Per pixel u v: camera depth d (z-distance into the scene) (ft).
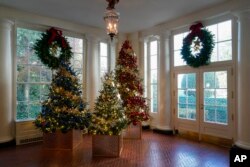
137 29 23.39
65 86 16.62
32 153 15.19
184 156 14.40
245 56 14.84
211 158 14.02
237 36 16.10
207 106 18.38
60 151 15.65
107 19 11.26
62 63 17.48
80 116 16.58
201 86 18.76
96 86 22.66
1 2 16.17
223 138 17.16
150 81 23.90
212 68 17.92
